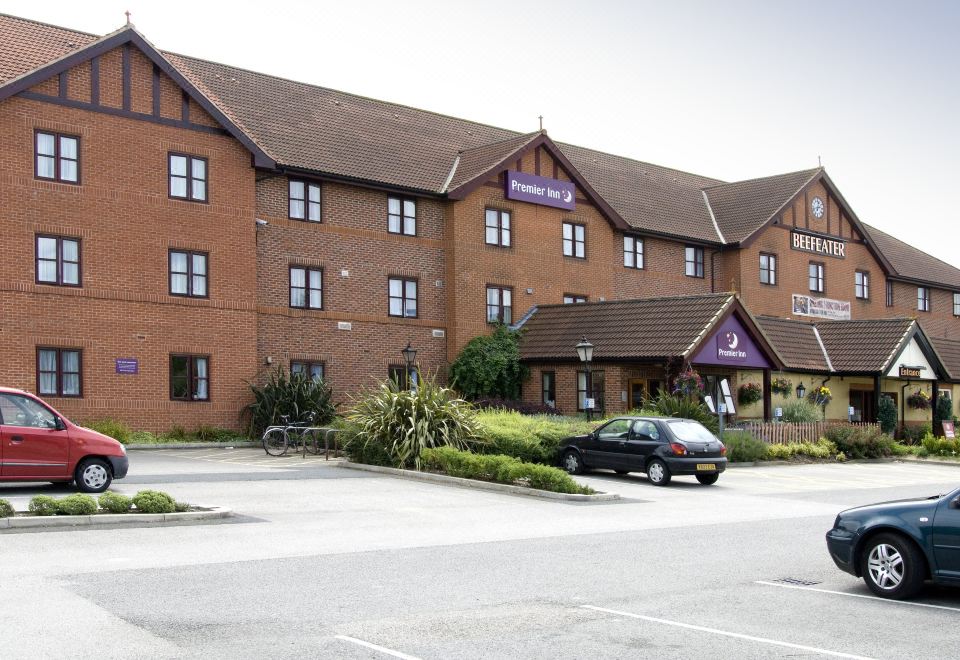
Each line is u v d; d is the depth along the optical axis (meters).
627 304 34.12
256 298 29.47
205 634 7.87
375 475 21.50
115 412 26.11
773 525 15.67
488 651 7.63
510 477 19.67
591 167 45.31
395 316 33.34
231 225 28.59
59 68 25.28
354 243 32.34
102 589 9.35
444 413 22.92
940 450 35.22
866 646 8.06
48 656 7.13
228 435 27.97
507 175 36.12
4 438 15.27
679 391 29.81
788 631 8.55
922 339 39.94
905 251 56.38
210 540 12.41
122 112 26.58
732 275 44.47
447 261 34.75
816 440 32.69
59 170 25.45
